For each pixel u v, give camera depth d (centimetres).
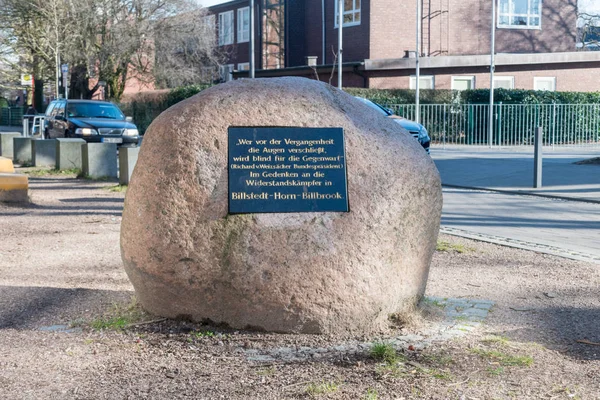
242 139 536
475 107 3042
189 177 524
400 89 3156
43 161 2094
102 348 500
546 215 1202
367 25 3612
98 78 4059
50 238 960
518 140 3022
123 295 641
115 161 1817
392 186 543
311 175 533
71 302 623
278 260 514
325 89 579
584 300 652
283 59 4281
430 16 3681
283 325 522
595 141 3103
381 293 532
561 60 3491
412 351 496
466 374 452
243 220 518
